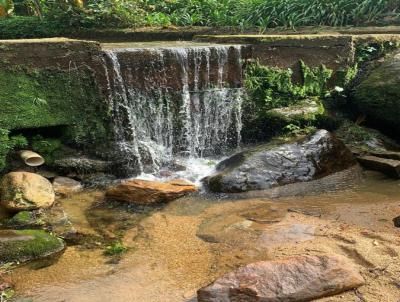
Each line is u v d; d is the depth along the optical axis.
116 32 9.65
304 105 7.00
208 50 6.66
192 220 4.81
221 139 6.95
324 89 7.34
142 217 4.92
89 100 6.04
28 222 4.58
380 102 6.58
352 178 5.73
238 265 3.91
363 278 3.43
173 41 8.94
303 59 7.27
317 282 3.27
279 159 5.76
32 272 3.95
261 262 3.42
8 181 4.98
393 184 5.50
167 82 6.45
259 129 6.97
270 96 7.11
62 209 5.02
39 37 10.07
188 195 5.42
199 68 6.65
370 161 5.92
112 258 4.15
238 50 6.91
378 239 4.09
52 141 5.85
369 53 7.41
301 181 5.64
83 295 3.62
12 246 4.14
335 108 7.21
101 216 4.95
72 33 9.99
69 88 5.91
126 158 5.97
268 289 3.20
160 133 6.53
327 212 4.80
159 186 5.34
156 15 10.18
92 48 5.95
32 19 10.52
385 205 4.88
